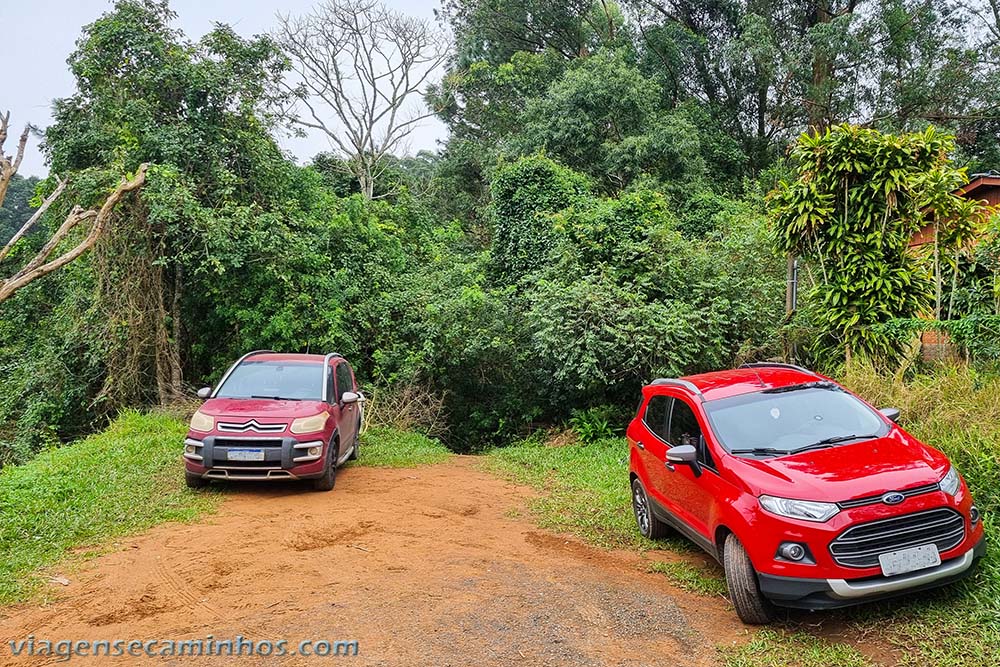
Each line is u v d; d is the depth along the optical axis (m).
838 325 9.89
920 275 10.06
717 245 15.86
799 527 4.60
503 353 15.34
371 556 6.51
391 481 10.08
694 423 6.07
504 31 40.25
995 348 8.11
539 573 6.01
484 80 38.75
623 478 9.65
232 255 15.49
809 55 32.91
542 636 4.73
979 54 34.12
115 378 16.05
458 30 41.81
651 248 14.52
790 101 34.84
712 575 5.91
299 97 36.59
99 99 17.27
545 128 29.50
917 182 9.52
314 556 6.52
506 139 35.09
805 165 10.34
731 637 4.74
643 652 4.51
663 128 28.05
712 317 12.68
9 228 33.03
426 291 17.12
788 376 6.59
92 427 16.64
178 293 16.53
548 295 13.80
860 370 8.70
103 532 7.25
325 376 10.18
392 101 38.16
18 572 6.09
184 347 17.31
